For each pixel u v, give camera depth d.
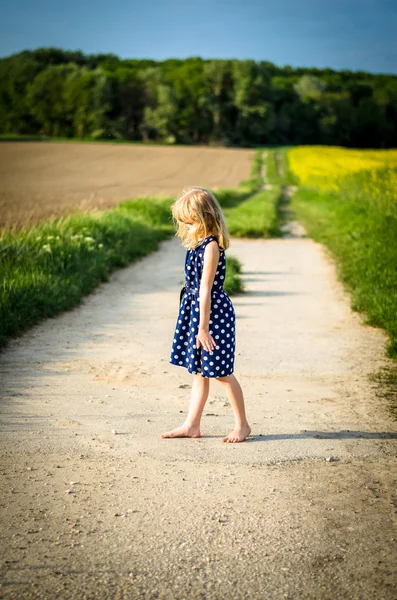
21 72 110.06
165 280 10.20
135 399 4.59
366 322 7.20
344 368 5.51
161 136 111.25
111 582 2.28
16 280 7.50
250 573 2.35
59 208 23.09
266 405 4.51
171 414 4.28
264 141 124.81
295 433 3.92
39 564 2.40
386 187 16.73
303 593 2.23
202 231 3.61
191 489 3.09
